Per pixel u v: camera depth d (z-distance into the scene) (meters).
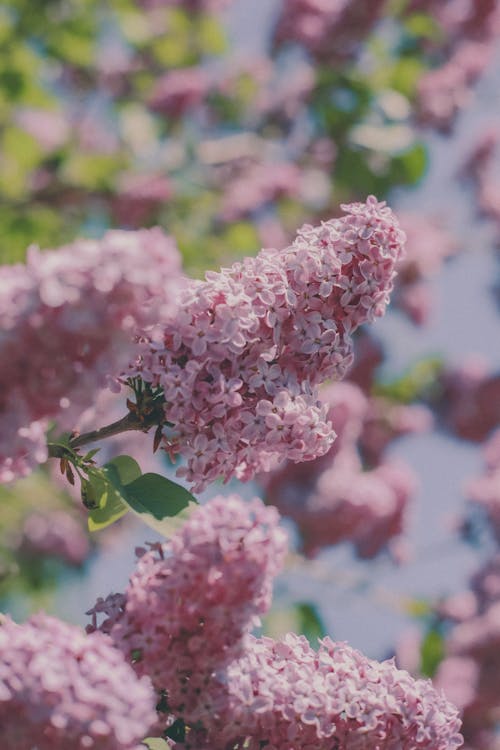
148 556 2.83
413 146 11.25
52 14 10.14
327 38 11.62
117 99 11.68
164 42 11.74
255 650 3.03
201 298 3.11
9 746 2.46
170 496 3.22
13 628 2.60
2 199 9.94
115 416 8.30
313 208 11.57
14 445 2.61
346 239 3.34
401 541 10.44
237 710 2.85
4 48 9.81
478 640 9.69
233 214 11.19
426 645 9.89
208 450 3.19
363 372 11.77
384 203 3.40
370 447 11.75
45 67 10.56
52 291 2.51
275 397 3.21
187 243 10.72
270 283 3.23
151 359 3.12
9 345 2.53
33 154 9.91
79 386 2.60
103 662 2.54
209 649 2.78
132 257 2.57
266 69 11.97
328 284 3.28
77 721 2.44
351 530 10.26
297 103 11.52
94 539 12.21
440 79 11.71
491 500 10.40
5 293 2.53
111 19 11.32
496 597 9.99
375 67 11.62
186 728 3.02
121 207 10.45
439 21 11.98
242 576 2.72
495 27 12.03
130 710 2.47
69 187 10.14
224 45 12.10
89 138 11.51
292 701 2.93
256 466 3.29
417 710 3.05
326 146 11.50
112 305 2.56
